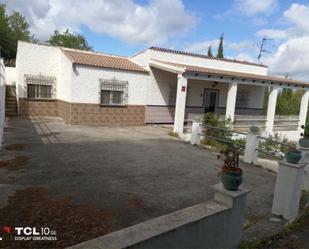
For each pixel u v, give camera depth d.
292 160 4.74
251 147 8.89
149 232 2.50
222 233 3.23
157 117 16.78
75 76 13.70
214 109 19.12
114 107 15.07
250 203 5.42
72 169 6.68
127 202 4.95
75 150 8.62
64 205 4.63
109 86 14.73
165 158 8.50
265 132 17.53
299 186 4.85
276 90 17.38
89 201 4.88
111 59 16.52
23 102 15.46
